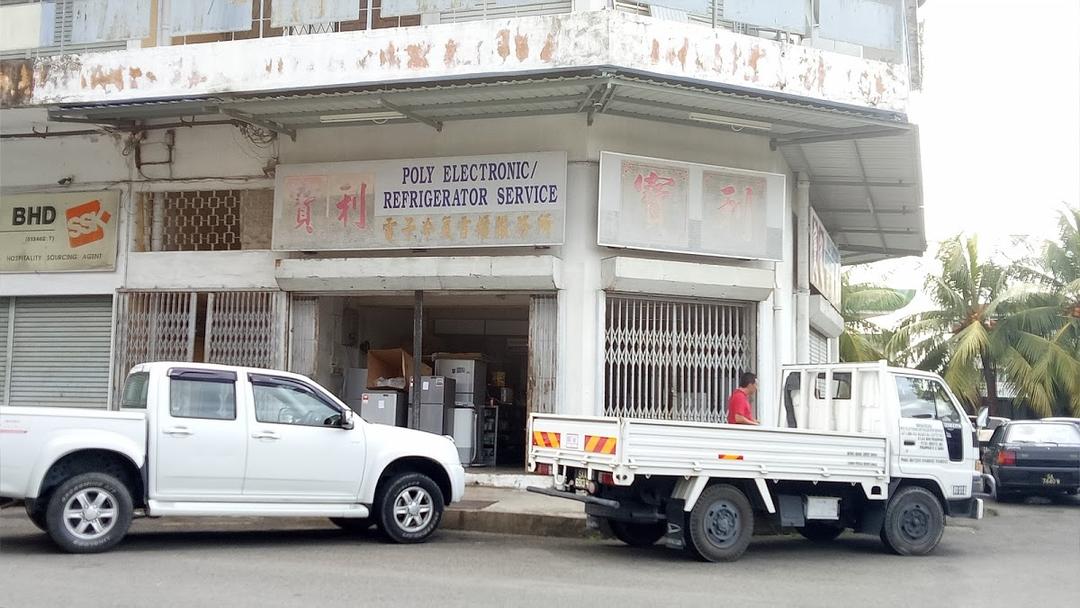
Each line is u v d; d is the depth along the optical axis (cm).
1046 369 2877
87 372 1546
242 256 1477
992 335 3042
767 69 1241
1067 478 1708
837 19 1323
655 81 1198
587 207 1359
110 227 1536
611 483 928
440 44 1227
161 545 943
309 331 1462
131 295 1517
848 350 3095
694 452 927
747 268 1402
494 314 1850
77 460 887
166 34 1362
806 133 1394
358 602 691
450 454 1047
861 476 1007
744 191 1400
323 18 1291
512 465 1605
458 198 1373
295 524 1148
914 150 1447
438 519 1022
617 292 1357
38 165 1577
